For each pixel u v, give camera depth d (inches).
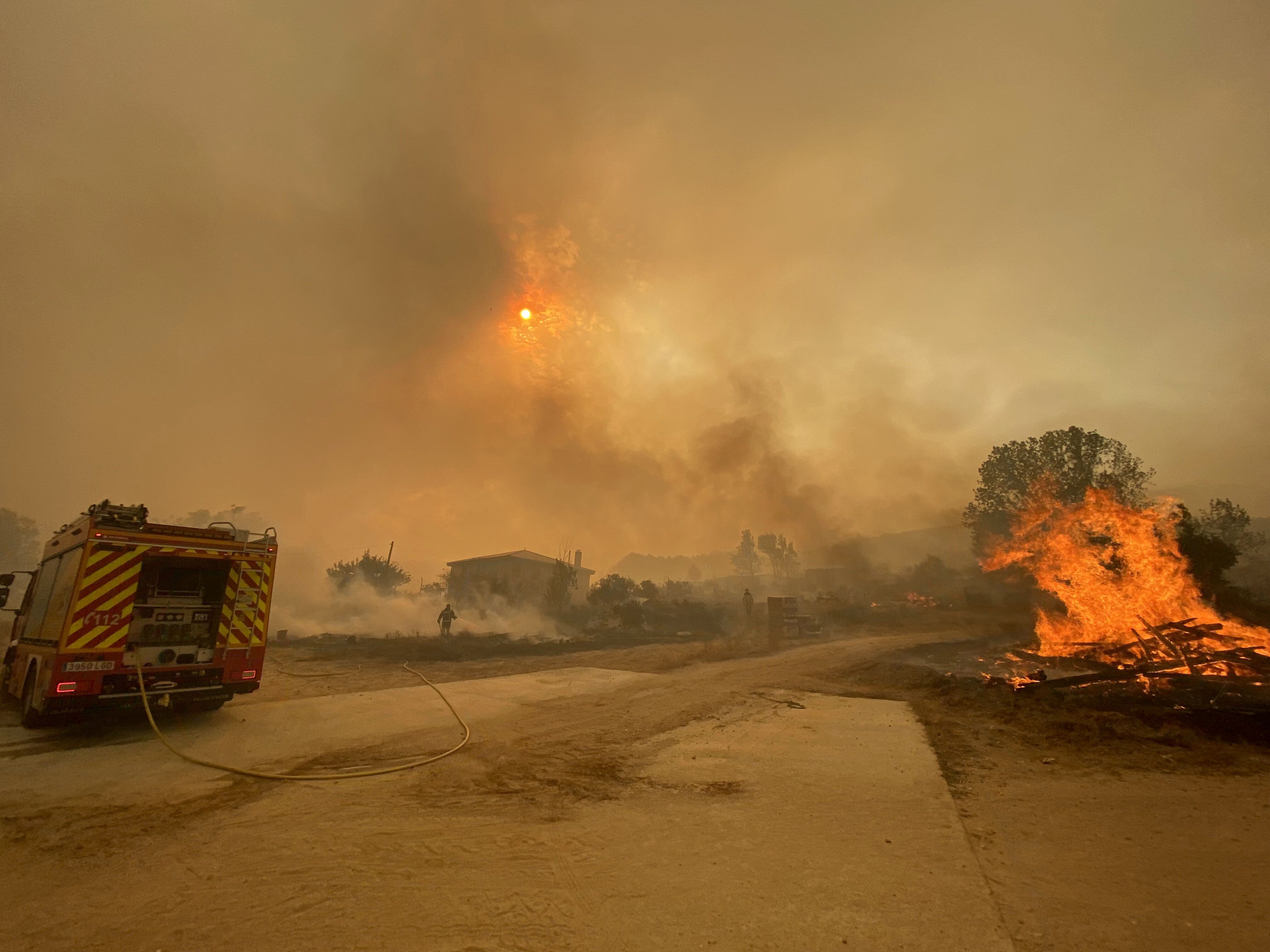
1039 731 331.3
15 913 143.4
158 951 127.0
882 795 235.0
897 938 131.0
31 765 275.4
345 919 140.9
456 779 258.8
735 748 312.8
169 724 359.6
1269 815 204.1
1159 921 137.1
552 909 146.2
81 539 339.9
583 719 386.3
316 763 283.3
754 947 128.3
